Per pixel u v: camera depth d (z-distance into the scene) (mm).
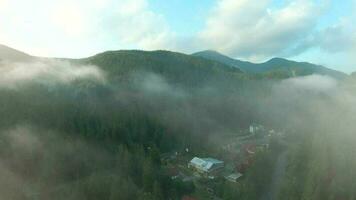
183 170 172250
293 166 150375
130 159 154500
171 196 138125
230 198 133750
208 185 153500
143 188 138875
